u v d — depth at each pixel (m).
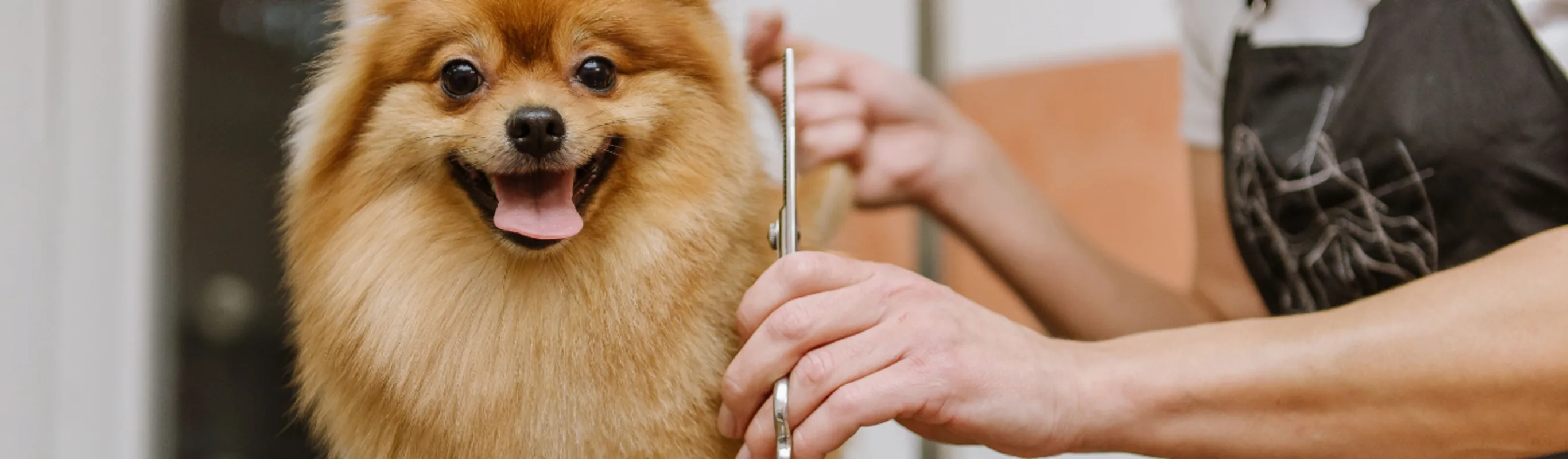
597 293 0.61
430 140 0.62
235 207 0.93
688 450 0.59
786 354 0.54
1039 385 0.55
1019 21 1.30
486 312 0.61
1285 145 0.81
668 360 0.60
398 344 0.60
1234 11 0.92
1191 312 1.00
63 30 0.81
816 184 0.86
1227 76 0.90
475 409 0.59
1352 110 0.75
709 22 0.70
